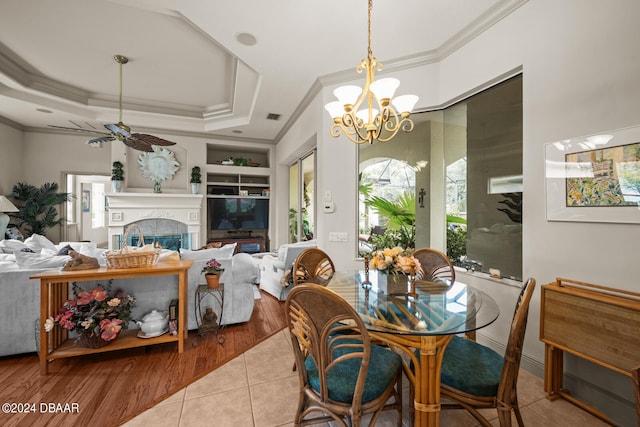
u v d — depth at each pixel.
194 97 4.75
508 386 1.25
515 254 2.31
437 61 2.91
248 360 2.38
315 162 4.46
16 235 5.07
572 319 1.67
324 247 3.42
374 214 3.31
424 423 1.29
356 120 2.06
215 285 2.78
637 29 1.55
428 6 2.25
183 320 2.52
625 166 1.60
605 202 1.68
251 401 1.85
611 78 1.65
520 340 1.27
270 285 4.26
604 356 1.52
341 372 1.39
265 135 6.21
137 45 3.22
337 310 1.12
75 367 2.26
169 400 1.86
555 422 1.65
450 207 2.93
